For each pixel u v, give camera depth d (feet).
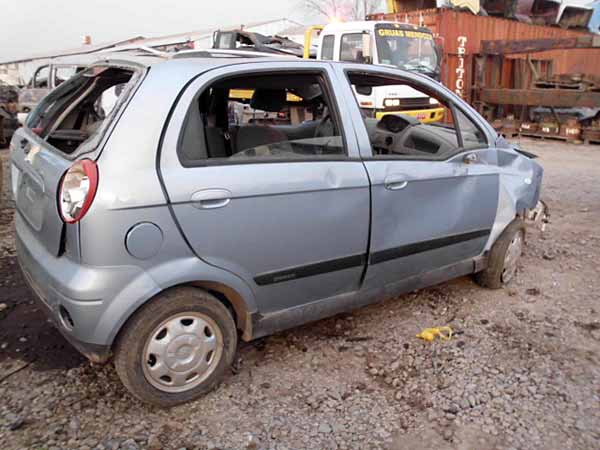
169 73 8.59
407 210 10.92
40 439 8.02
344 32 34.35
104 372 9.80
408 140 12.61
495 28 48.55
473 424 8.68
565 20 60.29
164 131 8.23
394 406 9.10
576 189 25.98
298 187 9.29
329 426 8.55
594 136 40.78
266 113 11.67
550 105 40.88
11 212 20.13
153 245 8.04
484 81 47.52
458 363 10.39
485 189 12.53
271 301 9.58
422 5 50.08
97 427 8.35
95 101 10.39
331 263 10.02
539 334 11.56
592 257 16.30
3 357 10.22
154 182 8.00
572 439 8.34
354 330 11.66
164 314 8.39
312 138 10.03
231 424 8.54
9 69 91.61
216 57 9.76
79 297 7.76
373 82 11.77
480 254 13.25
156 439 8.09
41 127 10.85
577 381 9.83
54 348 10.60
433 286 14.03
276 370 10.07
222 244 8.64
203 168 8.50
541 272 15.10
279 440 8.21
